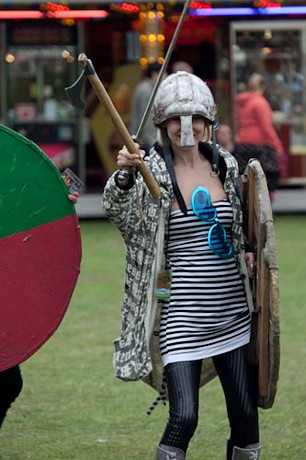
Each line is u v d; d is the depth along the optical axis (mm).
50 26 25156
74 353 12898
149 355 7199
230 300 7332
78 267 7363
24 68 25312
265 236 7023
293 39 25562
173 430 7074
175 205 7324
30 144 7227
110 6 24516
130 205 7219
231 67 25516
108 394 11234
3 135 7188
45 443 9633
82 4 24516
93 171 26859
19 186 7238
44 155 7246
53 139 25672
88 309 15250
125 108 26250
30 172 7246
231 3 24891
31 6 24625
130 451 9406
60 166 25781
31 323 7332
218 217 7336
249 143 22656
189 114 7219
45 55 25297
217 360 7422
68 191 7297
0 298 7277
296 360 12484
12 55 25203
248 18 25375
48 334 7352
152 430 10047
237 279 7355
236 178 7418
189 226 7293
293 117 25953
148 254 7230
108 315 14883
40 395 11172
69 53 25297
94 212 26000
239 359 7324
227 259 7332
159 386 7582
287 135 25984
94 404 10875
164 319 7305
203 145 7500
